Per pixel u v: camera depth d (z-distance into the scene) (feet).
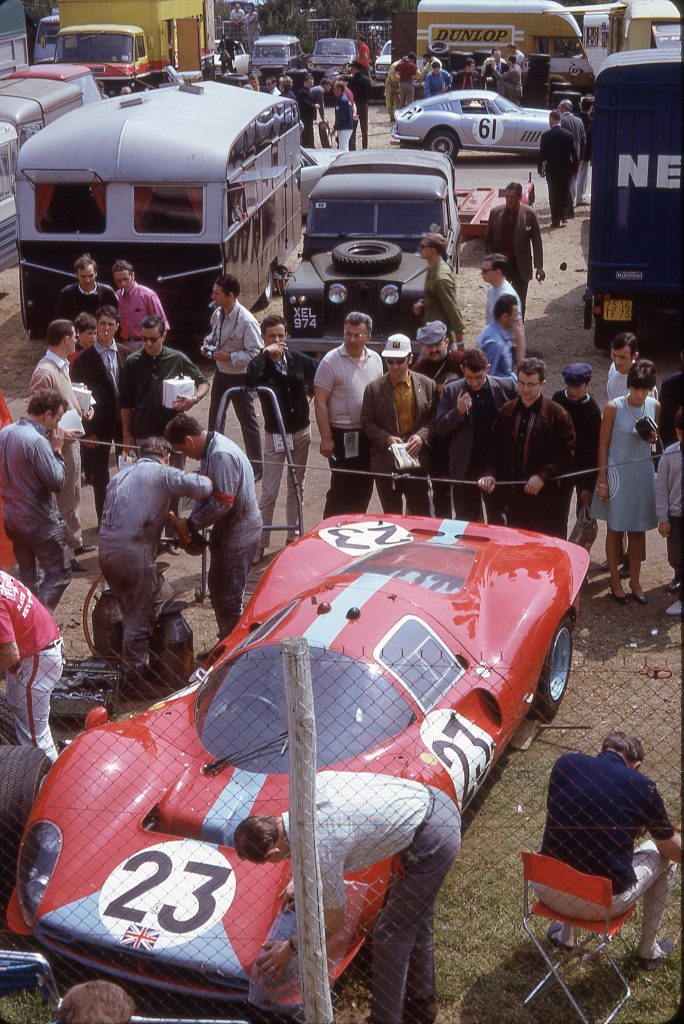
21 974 13.67
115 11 96.27
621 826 14.10
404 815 12.61
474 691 17.02
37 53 110.01
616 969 14.10
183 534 22.04
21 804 15.74
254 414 31.55
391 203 43.39
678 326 44.57
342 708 15.48
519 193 40.70
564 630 20.67
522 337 27.20
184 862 14.10
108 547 21.09
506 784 18.76
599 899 13.42
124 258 42.78
